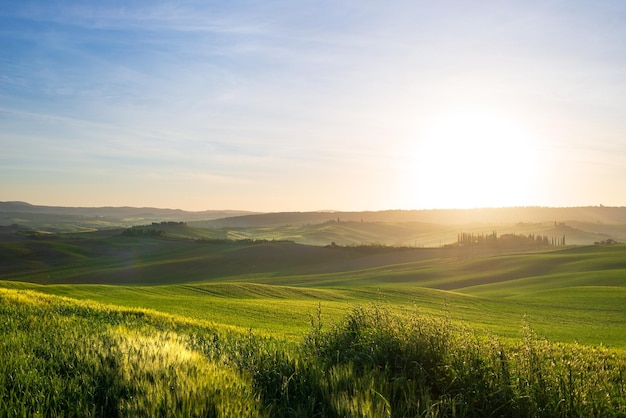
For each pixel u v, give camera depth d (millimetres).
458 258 192500
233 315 44656
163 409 4598
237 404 4816
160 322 17375
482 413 5320
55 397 5031
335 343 7594
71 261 195250
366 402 4805
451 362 6219
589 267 138125
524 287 109875
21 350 6922
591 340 37562
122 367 5867
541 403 5418
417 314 8336
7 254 194750
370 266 186750
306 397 5461
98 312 17391
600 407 5402
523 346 6961
